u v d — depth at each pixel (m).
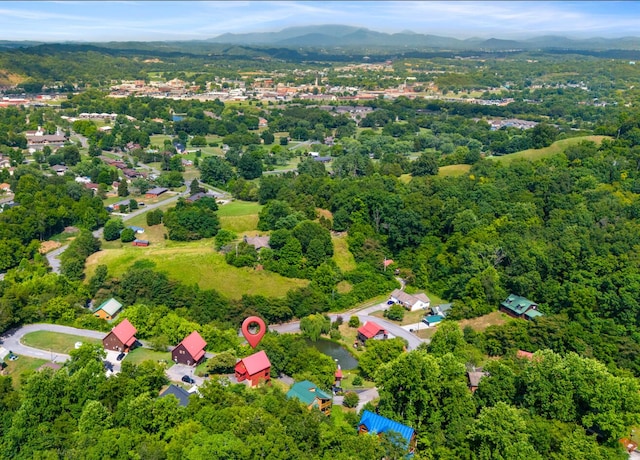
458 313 139.00
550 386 86.94
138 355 114.94
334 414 94.50
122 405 82.06
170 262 155.12
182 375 104.94
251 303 139.38
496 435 76.75
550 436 79.94
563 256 143.00
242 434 74.25
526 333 121.31
